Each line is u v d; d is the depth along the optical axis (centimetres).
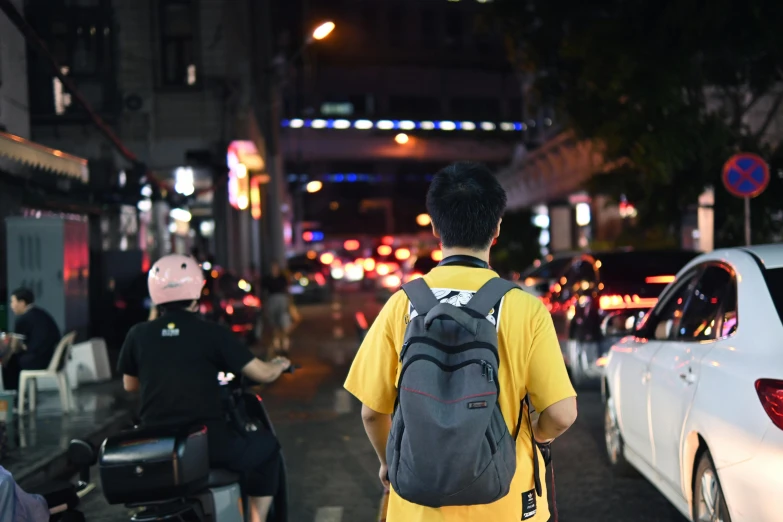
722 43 1132
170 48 2328
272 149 3578
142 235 2341
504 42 1500
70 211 1628
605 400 699
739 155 1045
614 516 569
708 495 423
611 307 1000
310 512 608
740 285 435
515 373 243
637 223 1391
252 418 475
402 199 8462
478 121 5184
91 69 2306
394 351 253
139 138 2303
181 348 424
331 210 8644
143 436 391
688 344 480
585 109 1362
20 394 929
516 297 246
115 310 1811
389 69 6344
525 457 246
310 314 2784
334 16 6341
